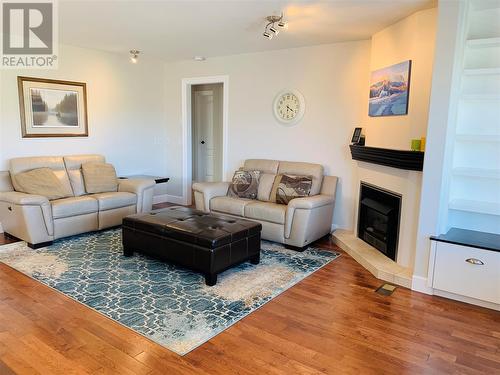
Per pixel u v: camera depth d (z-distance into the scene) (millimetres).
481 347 2383
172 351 2260
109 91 5539
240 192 4879
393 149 3533
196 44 4781
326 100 4727
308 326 2586
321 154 4848
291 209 4070
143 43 4762
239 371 2090
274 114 5184
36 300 2867
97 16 3607
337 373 2096
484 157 3205
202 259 3160
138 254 3908
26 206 3867
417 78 3334
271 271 3549
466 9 2871
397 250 3549
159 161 6492
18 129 4582
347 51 4504
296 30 3988
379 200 3910
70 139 5137
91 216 4488
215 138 7414
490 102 3113
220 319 2646
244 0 3096
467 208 3113
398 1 3061
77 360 2154
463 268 2938
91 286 3129
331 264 3777
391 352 2307
